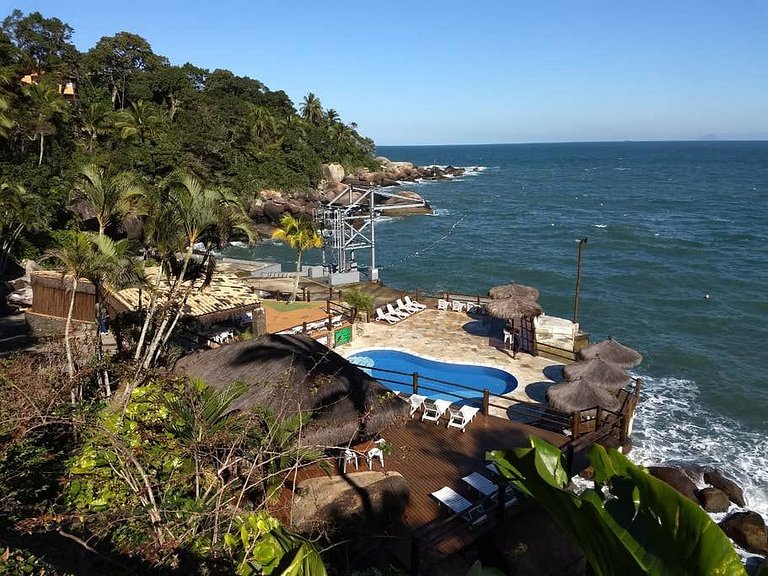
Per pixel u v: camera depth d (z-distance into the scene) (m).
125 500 6.79
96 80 70.50
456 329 24.94
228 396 9.16
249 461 8.03
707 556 2.69
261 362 12.98
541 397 18.22
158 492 6.99
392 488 10.43
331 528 8.95
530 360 21.36
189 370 13.84
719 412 22.97
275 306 25.69
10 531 6.05
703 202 95.81
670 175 156.12
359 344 22.92
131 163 55.34
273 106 101.75
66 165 48.91
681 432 21.02
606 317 36.28
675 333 33.19
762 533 14.91
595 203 95.31
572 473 13.48
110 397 10.42
